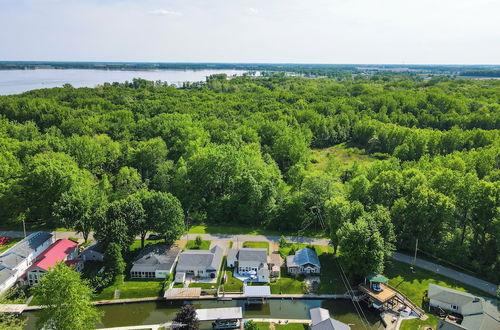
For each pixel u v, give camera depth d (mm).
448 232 86812
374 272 73562
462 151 134875
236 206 106375
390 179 94438
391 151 166750
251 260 80875
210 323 66625
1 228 98500
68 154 121312
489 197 79375
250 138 158000
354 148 174125
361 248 73312
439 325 60875
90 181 109125
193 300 72500
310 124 188875
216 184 114312
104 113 185750
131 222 82125
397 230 87500
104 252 79250
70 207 88062
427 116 184375
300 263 80250
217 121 171625
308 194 101312
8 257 78125
